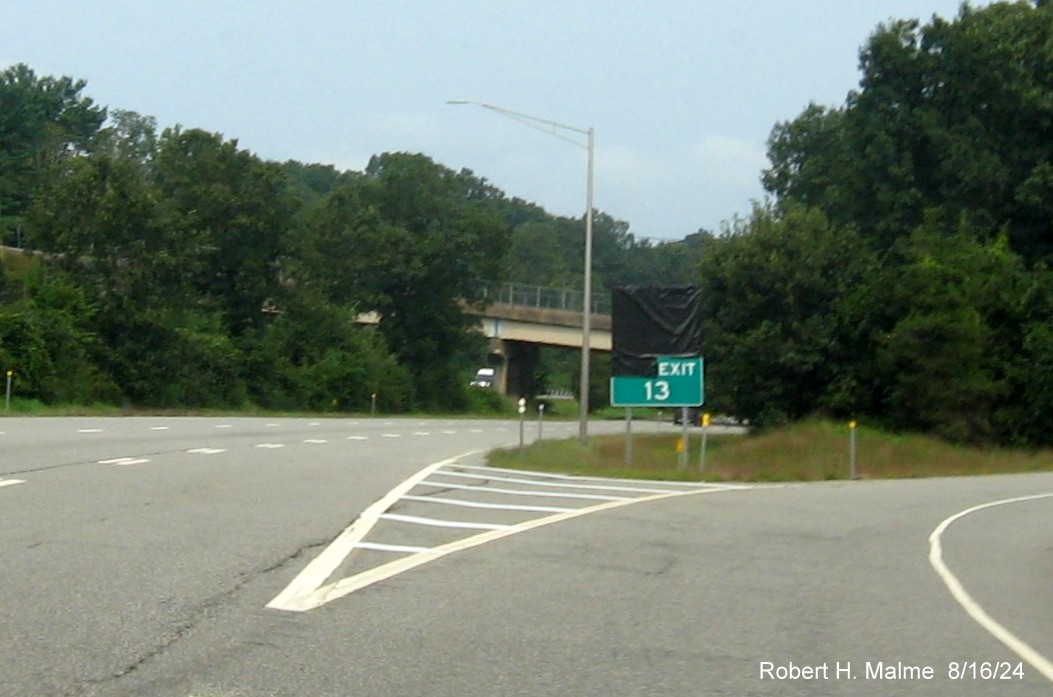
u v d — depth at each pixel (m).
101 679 8.01
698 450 37.91
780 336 44.69
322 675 8.37
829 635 10.54
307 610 10.34
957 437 42.22
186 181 73.31
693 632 10.37
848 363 44.91
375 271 87.44
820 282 44.78
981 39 50.41
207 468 21.84
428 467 25.84
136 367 56.78
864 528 18.69
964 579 14.07
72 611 9.86
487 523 16.67
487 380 108.50
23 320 50.00
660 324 31.16
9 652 8.58
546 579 12.48
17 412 42.31
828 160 67.62
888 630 10.88
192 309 68.94
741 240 45.88
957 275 44.28
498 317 93.56
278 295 76.19
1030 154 50.12
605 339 94.75
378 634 9.64
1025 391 43.12
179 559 12.28
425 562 13.09
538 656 9.23
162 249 58.09
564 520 17.47
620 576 12.90
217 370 65.00
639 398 31.16
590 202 38.78
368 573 12.22
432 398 89.50
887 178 52.56
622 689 8.42
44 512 15.00
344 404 76.69
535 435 47.16
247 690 7.93
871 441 39.62
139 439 28.52
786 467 32.69
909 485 29.42
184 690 7.87
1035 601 12.87
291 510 16.59
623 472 27.75
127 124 94.81
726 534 16.94
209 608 10.20
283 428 39.94
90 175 57.53
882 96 53.03
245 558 12.53
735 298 45.84
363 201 89.56
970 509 23.03
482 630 9.99
